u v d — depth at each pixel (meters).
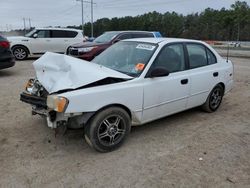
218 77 5.79
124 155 4.01
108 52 5.19
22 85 8.22
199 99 5.45
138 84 4.22
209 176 3.54
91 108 3.76
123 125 4.18
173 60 4.87
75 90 3.71
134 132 4.82
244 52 26.59
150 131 4.88
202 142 4.48
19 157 3.89
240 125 5.27
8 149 4.11
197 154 4.09
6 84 8.34
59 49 15.80
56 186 3.28
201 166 3.76
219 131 4.95
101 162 3.81
